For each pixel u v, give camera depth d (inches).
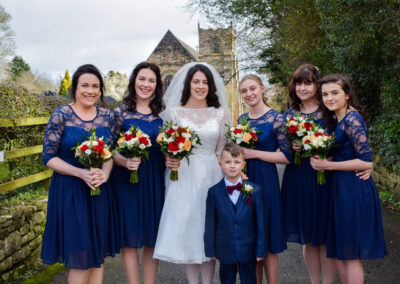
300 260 159.8
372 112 301.6
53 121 101.3
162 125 123.9
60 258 100.0
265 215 112.0
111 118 112.7
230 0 457.1
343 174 104.5
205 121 122.2
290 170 121.0
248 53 519.8
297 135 111.1
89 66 105.0
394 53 235.9
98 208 105.0
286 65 412.5
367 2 227.3
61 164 100.0
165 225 114.6
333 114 114.3
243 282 106.7
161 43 1261.1
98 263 103.0
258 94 117.8
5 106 174.2
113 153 104.8
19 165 187.0
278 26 444.1
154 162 121.3
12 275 135.9
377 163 284.4
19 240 141.7
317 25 342.0
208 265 117.5
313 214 113.9
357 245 100.0
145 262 122.0
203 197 117.4
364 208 101.3
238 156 105.9
